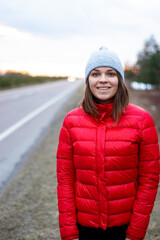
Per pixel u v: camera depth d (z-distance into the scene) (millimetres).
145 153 1360
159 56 11086
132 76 20719
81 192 1404
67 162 1474
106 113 1383
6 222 2652
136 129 1344
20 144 5863
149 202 1349
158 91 16094
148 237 2289
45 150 5285
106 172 1343
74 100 14594
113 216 1363
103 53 1390
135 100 12586
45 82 54406
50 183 3604
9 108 12172
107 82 1380
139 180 1399
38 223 2625
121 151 1323
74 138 1413
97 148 1344
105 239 1403
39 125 7938
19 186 3559
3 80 30703
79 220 1432
